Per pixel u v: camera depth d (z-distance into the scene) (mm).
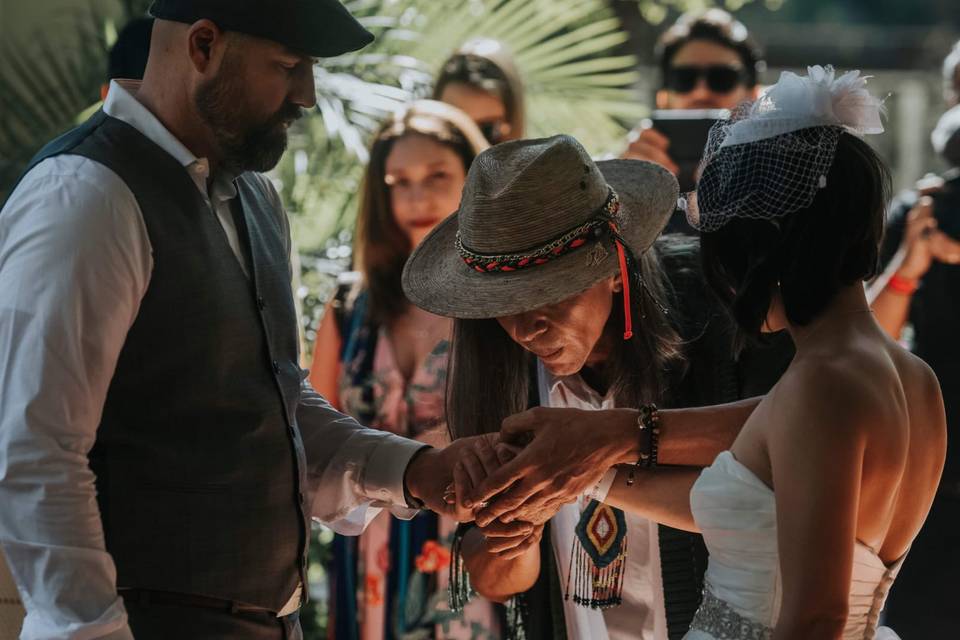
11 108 4605
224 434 2164
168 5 2107
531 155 2250
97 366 1995
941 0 13531
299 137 4699
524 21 5277
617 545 2445
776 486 1799
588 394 2482
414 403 3412
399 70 4746
